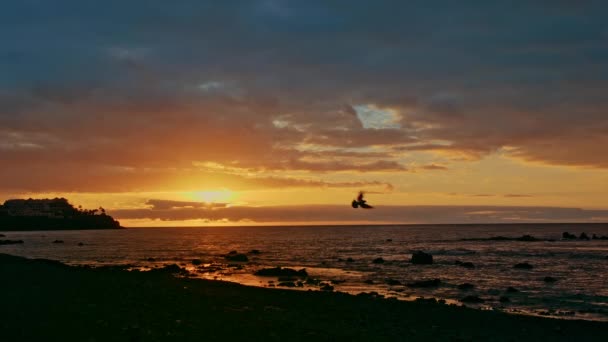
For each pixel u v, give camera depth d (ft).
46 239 595.06
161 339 52.65
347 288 133.59
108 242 491.31
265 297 101.40
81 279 109.50
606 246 363.97
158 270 172.96
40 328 54.65
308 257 258.16
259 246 388.78
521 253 284.61
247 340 55.77
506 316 86.74
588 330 76.95
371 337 64.08
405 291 128.36
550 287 138.51
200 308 78.07
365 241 467.93
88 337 51.26
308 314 81.76
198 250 337.11
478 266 203.21
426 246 368.48
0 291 85.97
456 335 70.64
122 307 73.10
